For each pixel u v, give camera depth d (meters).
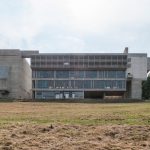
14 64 141.00
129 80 145.00
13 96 139.62
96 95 141.62
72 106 66.12
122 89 138.38
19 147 15.98
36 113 38.75
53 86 138.00
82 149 15.70
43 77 138.25
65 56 137.88
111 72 138.62
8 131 19.55
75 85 138.25
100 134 18.92
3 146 16.06
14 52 141.38
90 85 138.25
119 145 16.55
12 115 34.47
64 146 16.14
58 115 33.28
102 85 138.25
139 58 147.12
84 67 137.62
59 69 138.00
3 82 139.38
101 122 24.47
